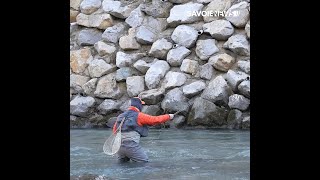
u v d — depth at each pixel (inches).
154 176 224.4
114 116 448.5
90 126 447.5
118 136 254.8
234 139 342.0
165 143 328.2
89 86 458.6
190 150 297.7
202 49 437.7
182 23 456.8
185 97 422.6
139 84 447.2
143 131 262.4
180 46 447.8
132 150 258.2
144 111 425.7
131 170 239.9
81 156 282.0
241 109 403.2
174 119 414.9
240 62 421.4
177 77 432.1
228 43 432.1
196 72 435.8
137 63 453.1
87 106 450.6
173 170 237.6
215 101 411.2
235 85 411.2
